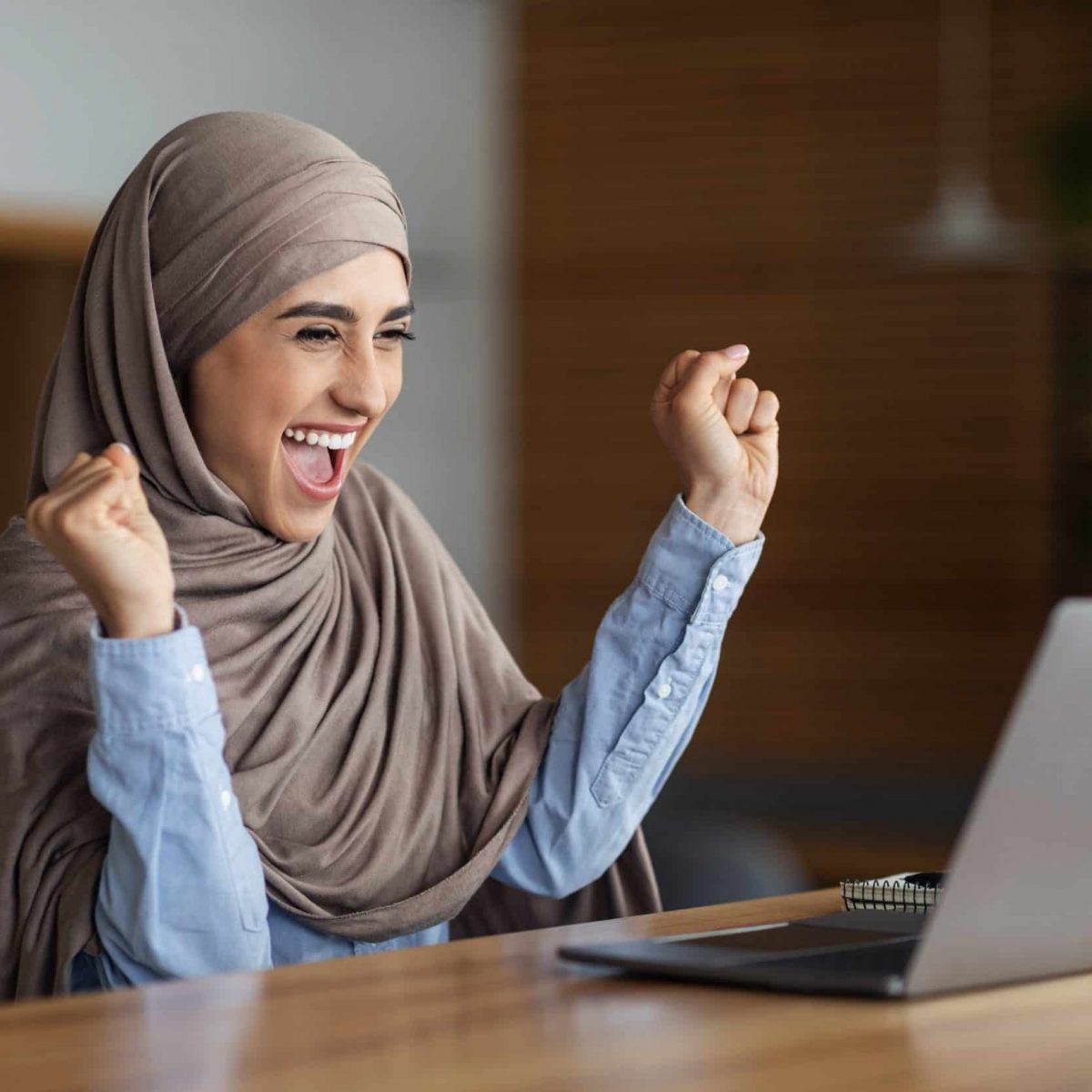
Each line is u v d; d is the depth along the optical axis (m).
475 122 8.98
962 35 8.52
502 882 2.76
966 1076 1.22
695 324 8.98
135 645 2.01
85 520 1.96
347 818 2.51
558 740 2.70
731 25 8.83
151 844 2.06
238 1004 1.45
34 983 2.24
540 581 9.23
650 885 2.85
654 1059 1.26
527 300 9.16
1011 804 1.41
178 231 2.45
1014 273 8.61
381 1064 1.25
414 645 2.70
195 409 2.49
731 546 2.57
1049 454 8.59
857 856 7.20
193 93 7.59
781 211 8.83
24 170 6.99
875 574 8.82
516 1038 1.32
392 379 2.57
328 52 8.22
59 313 8.15
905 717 8.77
